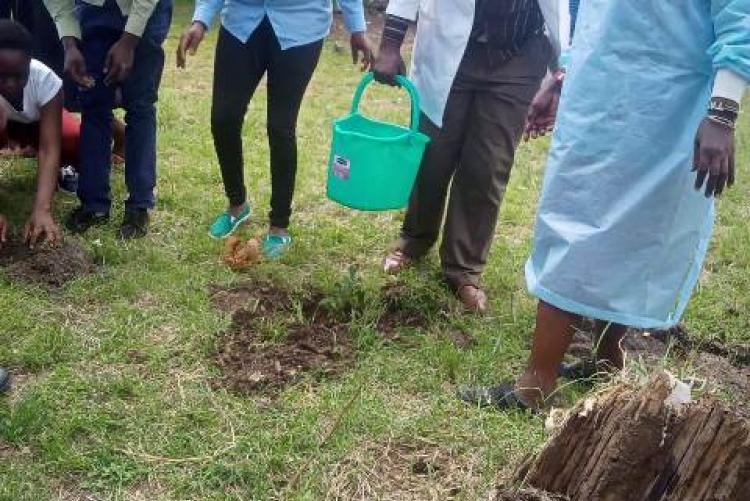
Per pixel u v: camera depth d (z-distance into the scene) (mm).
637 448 2482
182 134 6082
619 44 2881
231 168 4508
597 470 2557
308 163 5812
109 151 4570
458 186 4141
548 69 4031
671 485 2484
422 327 3949
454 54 3865
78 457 2943
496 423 3277
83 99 4434
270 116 4301
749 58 2672
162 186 5164
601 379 3496
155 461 2982
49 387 3287
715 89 2727
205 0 4219
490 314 4125
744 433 2395
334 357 3646
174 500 2840
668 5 2822
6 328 3623
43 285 3963
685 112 2904
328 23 4219
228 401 3299
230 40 4141
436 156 4113
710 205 3170
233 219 4695
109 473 2912
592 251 3014
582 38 3000
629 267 3041
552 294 3104
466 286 4180
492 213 4152
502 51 3887
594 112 2943
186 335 3688
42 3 4746
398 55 3947
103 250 4258
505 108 3969
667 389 2486
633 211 2967
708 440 2420
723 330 4195
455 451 3131
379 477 2994
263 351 3645
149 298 3971
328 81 8109
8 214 4590
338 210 5152
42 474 2893
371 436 3166
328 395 3363
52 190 4348
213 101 4316
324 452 3068
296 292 4082
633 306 3092
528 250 4836
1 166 5141
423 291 4145
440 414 3320
